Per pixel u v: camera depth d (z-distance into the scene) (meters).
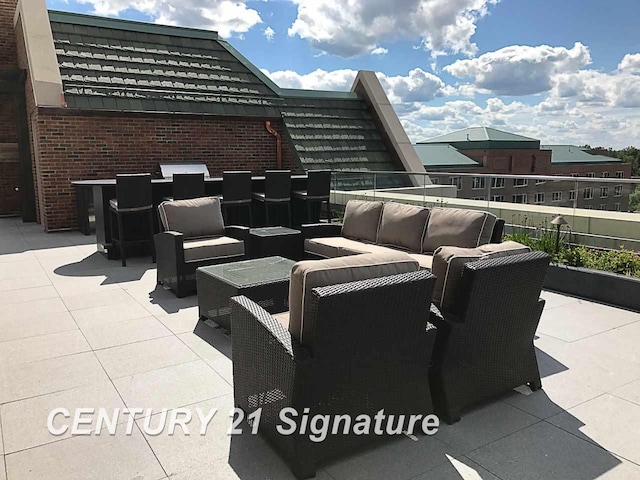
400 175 7.16
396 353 2.14
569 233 5.03
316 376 1.94
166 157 8.80
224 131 9.35
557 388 2.71
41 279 5.12
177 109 8.87
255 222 7.48
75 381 2.81
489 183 5.82
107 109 8.16
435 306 2.42
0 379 2.84
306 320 1.94
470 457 2.11
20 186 10.04
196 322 3.81
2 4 9.37
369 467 2.05
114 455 2.13
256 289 3.38
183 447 2.19
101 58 9.02
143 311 4.07
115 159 8.33
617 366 2.97
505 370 2.55
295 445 1.96
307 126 10.09
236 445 2.20
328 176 7.42
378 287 1.94
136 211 5.74
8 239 7.43
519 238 5.15
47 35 8.08
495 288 2.33
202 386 2.75
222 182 6.79
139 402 2.58
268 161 9.96
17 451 2.16
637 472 2.00
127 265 5.80
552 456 2.11
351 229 5.18
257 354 2.20
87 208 7.61
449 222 4.21
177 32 10.26
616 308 4.04
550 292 4.51
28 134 9.01
